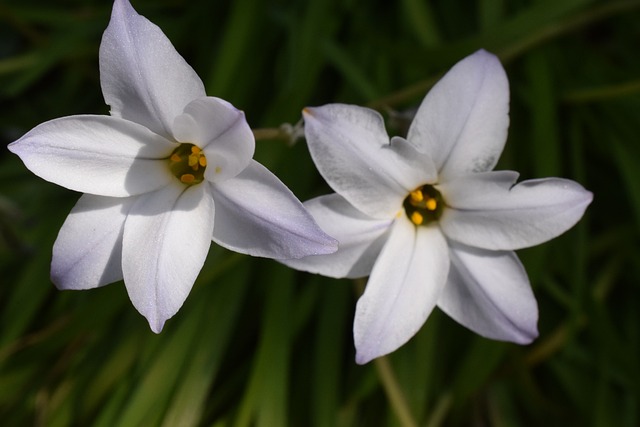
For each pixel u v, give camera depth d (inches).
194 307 9.3
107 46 7.3
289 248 7.3
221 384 9.7
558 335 9.5
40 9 10.3
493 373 9.6
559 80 10.0
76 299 9.6
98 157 7.4
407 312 7.7
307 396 9.6
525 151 9.9
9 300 9.8
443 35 10.3
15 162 10.2
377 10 10.5
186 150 7.6
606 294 10.1
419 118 7.7
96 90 10.5
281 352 9.3
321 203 7.7
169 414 9.1
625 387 9.6
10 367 9.4
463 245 7.9
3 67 10.0
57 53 10.1
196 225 7.5
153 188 7.6
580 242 9.5
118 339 9.5
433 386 9.6
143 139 7.5
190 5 10.4
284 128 8.0
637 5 9.7
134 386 9.2
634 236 9.9
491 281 7.8
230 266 9.2
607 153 10.0
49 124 7.3
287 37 10.1
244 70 9.9
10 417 9.4
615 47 10.5
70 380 9.4
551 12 9.7
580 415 9.6
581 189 7.7
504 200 7.7
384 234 7.9
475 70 7.6
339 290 9.6
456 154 7.7
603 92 9.6
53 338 9.2
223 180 7.4
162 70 7.4
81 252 7.5
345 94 9.9
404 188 7.8
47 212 9.9
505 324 7.8
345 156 7.5
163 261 7.4
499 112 7.7
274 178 7.3
